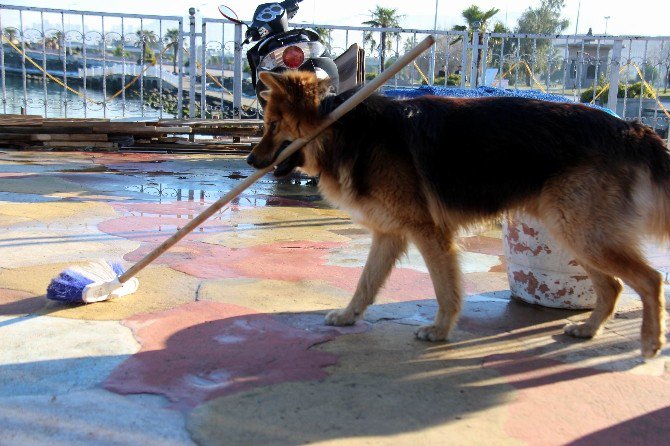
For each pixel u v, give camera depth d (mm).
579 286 4414
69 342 3486
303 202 8047
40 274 4633
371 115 3828
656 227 3711
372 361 3463
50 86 22828
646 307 3580
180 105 13469
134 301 4203
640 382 3318
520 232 4508
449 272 3814
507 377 3330
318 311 4234
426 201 3738
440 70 15625
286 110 3840
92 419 2684
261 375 3197
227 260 5289
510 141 3639
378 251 4066
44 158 10539
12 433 2545
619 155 3566
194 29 13180
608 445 2686
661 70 11961
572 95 13484
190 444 2539
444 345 3758
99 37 13891
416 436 2684
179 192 8234
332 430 2695
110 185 8445
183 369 3221
